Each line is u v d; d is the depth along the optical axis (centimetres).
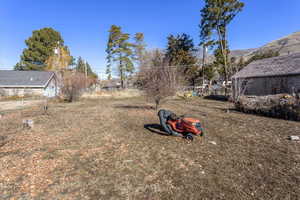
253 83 1823
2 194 261
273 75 1603
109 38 3650
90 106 1405
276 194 260
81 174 323
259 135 573
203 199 251
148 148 459
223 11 2227
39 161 376
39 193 265
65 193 266
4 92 2422
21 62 3600
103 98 2238
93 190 274
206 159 388
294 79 1462
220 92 2398
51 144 488
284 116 849
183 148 459
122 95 2400
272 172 328
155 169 343
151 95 1027
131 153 425
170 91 991
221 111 1096
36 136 563
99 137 555
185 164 364
